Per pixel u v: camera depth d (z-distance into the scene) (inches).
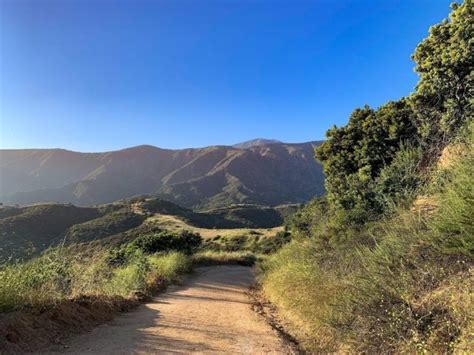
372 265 281.0
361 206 485.1
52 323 285.3
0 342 227.1
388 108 627.5
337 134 717.9
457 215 222.2
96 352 244.7
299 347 306.0
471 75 448.8
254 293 722.2
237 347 283.4
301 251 538.6
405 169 446.9
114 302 423.2
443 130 457.1
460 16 479.2
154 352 252.2
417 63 539.8
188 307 485.7
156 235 1523.1
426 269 243.8
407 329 224.8
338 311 285.1
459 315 199.0
